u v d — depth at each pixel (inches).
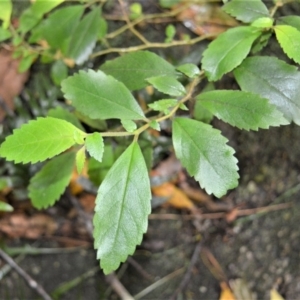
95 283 16.6
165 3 13.5
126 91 8.2
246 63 8.9
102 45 14.9
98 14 11.7
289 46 8.0
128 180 7.4
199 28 15.0
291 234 15.9
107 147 11.3
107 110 8.2
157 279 16.5
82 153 7.3
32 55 13.2
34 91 15.9
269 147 15.8
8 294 16.3
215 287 16.2
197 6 14.8
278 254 15.9
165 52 15.2
